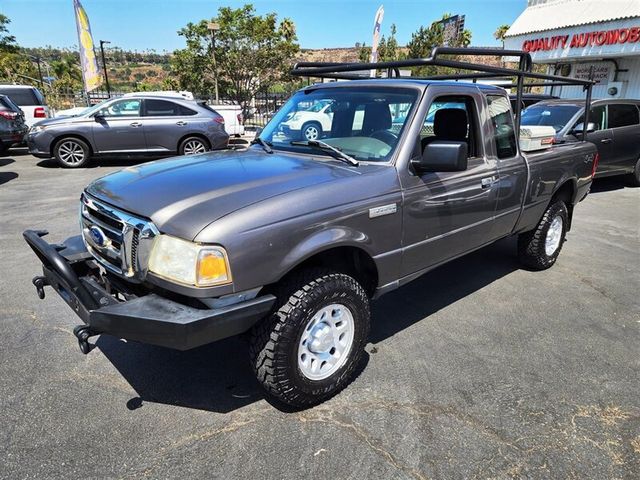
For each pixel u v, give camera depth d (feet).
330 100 12.23
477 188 12.39
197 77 71.92
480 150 12.80
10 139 40.81
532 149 14.87
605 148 30.22
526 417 9.32
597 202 29.19
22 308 13.32
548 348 11.93
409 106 10.98
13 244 18.62
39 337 11.83
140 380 10.25
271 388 8.85
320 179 9.42
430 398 9.82
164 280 7.93
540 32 55.01
